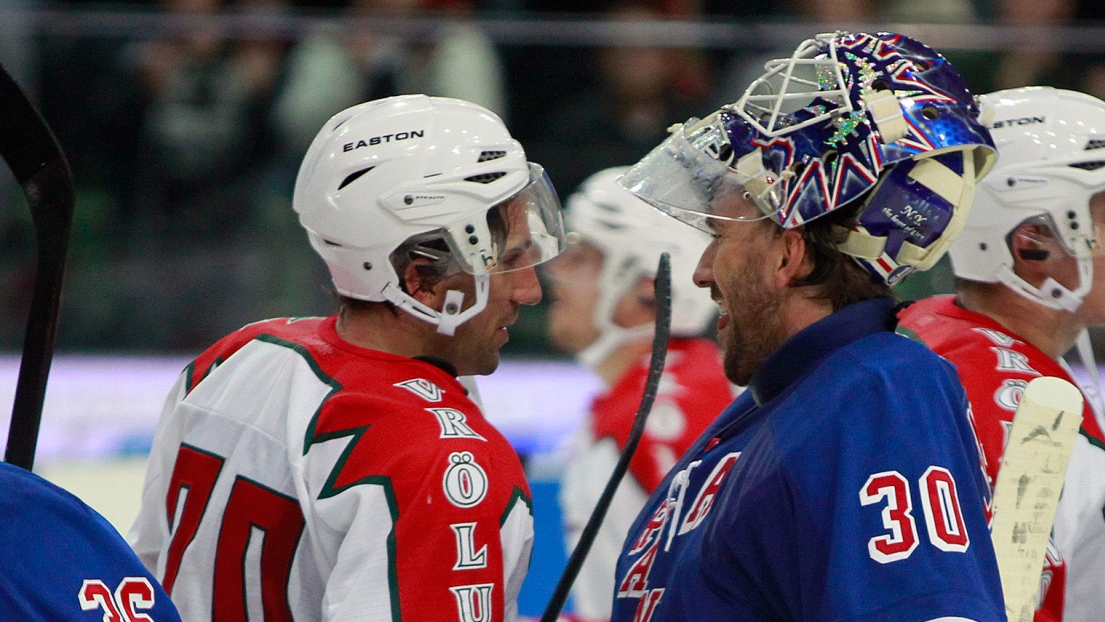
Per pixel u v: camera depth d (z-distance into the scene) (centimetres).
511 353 1465
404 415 529
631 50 1454
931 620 405
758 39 1455
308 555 537
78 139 1439
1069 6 1508
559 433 1404
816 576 425
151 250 1459
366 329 571
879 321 474
